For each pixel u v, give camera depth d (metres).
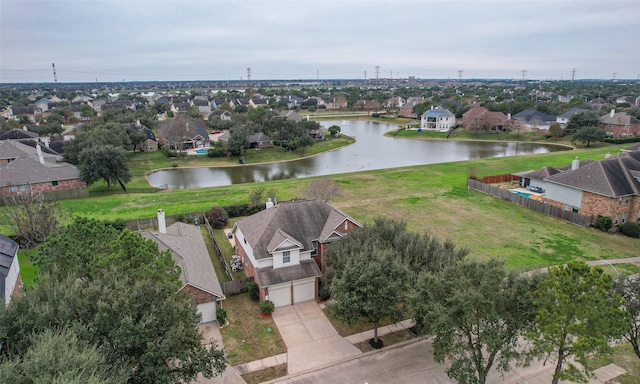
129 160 98.69
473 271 21.16
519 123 139.25
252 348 26.73
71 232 25.80
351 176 76.81
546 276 20.53
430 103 177.50
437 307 20.19
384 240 31.16
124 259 23.86
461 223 50.56
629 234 46.03
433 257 28.67
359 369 24.72
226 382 23.56
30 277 35.84
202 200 61.03
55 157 81.38
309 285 32.69
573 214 50.25
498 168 82.50
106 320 18.16
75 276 22.05
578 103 176.62
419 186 68.31
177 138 108.19
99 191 69.69
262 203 54.06
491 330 19.98
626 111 153.12
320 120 191.00
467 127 142.00
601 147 109.44
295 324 29.52
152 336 18.86
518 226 49.44
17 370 14.36
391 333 28.36
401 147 121.25
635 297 21.91
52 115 147.50
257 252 31.95
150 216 53.19
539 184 61.94
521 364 21.98
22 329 17.30
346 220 33.84
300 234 33.81
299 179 76.06
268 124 115.00
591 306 17.62
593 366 24.59
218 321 29.22
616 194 46.56
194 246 37.31
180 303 21.05
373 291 24.92
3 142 79.94
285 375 24.22
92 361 15.16
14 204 43.59
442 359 21.14
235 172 91.12
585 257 40.69
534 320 20.08
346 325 29.27
